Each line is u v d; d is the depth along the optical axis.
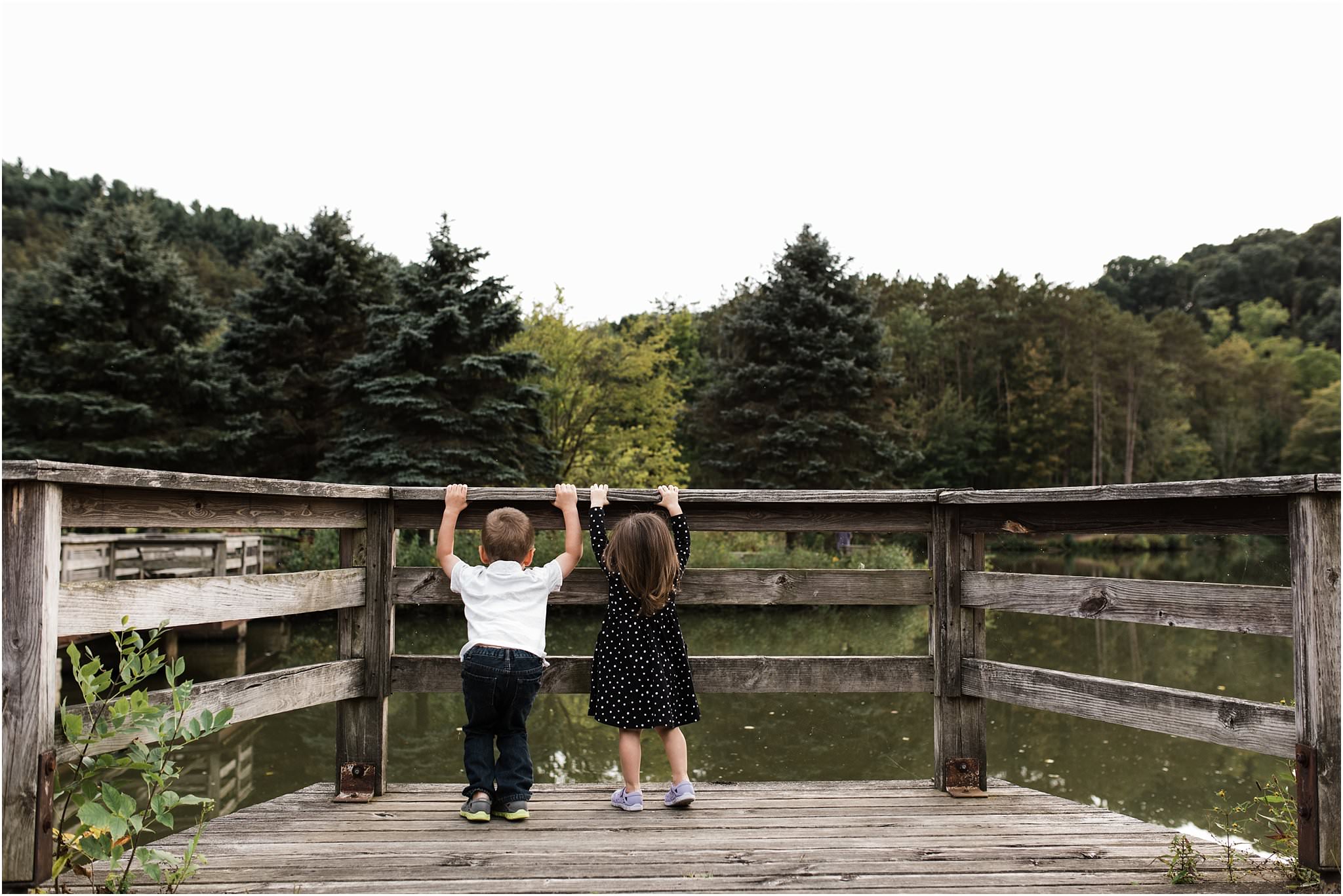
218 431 17.58
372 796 3.25
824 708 7.18
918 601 3.46
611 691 3.14
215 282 41.75
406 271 16.83
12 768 2.05
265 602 2.81
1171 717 2.63
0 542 2.08
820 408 20.61
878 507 3.52
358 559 3.33
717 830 2.89
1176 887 2.39
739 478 20.98
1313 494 2.24
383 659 3.31
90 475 2.14
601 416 23.11
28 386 17.14
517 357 16.56
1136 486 2.61
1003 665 3.23
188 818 4.69
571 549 3.17
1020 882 2.43
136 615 2.35
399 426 16.41
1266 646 10.79
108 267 17.20
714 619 12.80
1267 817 2.73
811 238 21.42
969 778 3.37
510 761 3.05
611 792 3.37
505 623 2.98
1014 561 27.94
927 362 40.59
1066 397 37.62
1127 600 2.80
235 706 2.68
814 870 2.52
